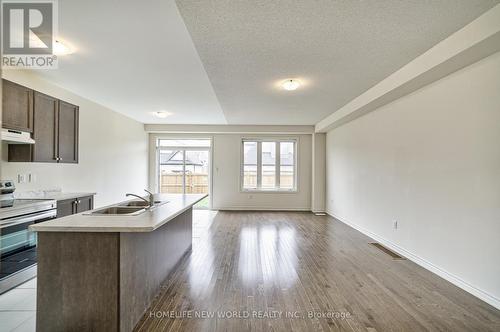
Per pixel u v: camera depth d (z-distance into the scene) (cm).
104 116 576
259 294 282
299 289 294
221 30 250
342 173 648
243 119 694
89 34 272
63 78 399
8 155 348
